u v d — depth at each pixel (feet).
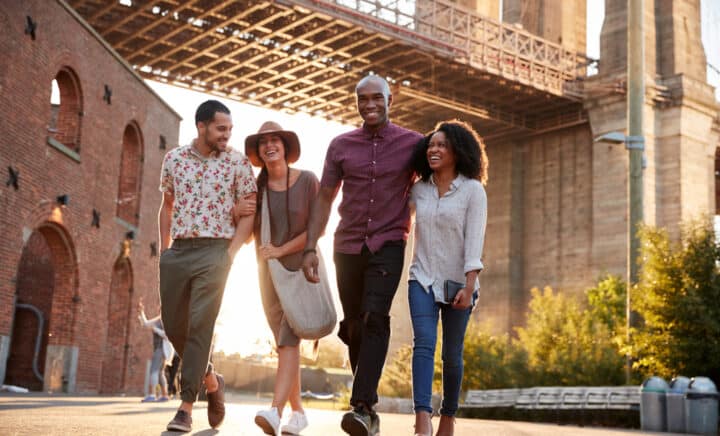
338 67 131.03
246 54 127.54
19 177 54.75
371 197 14.73
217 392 16.70
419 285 14.37
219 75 131.95
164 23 113.80
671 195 134.21
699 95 137.18
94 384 67.62
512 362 71.56
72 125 63.72
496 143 156.76
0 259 52.85
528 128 147.95
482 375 71.41
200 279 15.52
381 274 14.35
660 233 51.16
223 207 15.81
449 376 14.39
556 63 140.77
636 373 51.75
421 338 14.10
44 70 57.67
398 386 72.74
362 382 13.79
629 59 58.29
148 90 77.82
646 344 49.34
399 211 14.78
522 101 141.69
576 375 64.85
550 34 146.30
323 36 120.06
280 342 15.19
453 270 14.39
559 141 149.18
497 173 155.53
